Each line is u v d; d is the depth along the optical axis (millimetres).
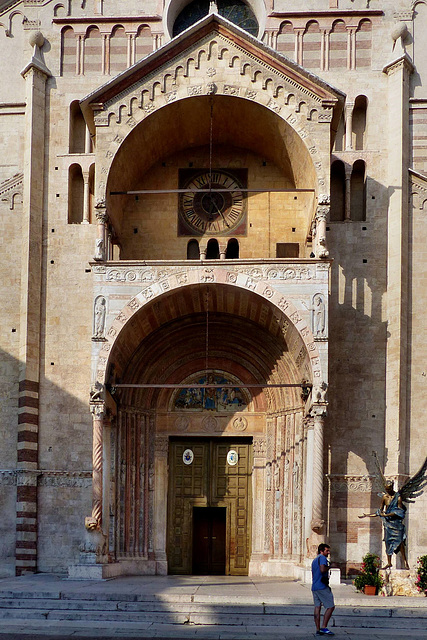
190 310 37938
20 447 37625
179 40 35938
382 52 40281
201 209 40219
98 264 34812
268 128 37281
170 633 23625
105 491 35219
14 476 37844
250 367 40031
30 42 40688
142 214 40250
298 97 35656
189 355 40344
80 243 39562
